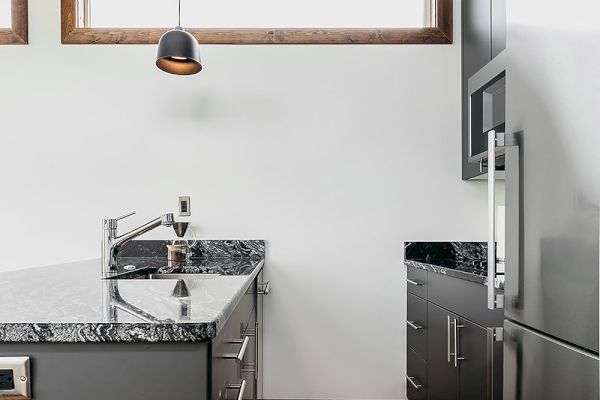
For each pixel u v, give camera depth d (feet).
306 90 8.81
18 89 8.74
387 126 8.80
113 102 8.77
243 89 8.81
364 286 8.71
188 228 8.69
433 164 8.78
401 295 8.72
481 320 5.27
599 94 3.19
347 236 8.74
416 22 9.07
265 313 8.70
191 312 3.09
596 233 3.23
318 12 9.02
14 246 8.68
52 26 8.79
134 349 2.82
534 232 4.06
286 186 8.75
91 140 8.75
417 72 8.82
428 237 8.73
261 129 8.80
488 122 7.14
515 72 4.44
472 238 8.73
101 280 4.79
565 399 3.61
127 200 8.73
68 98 8.75
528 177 4.17
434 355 6.97
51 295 3.79
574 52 3.50
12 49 8.75
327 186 8.76
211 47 8.83
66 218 8.70
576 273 3.47
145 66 8.80
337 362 8.68
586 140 3.34
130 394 2.81
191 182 8.75
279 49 8.84
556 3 3.74
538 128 4.01
